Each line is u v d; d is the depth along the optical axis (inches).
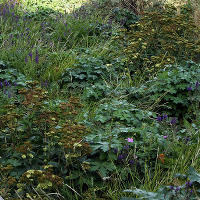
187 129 163.8
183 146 147.9
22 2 397.7
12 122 134.8
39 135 136.1
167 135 155.3
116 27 333.7
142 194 99.0
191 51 246.1
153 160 141.7
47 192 117.6
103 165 128.6
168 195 95.7
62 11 413.4
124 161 133.2
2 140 136.8
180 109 203.3
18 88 202.1
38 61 232.1
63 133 132.3
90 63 236.8
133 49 246.2
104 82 227.8
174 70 211.8
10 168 112.5
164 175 133.6
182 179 116.1
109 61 258.1
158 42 278.5
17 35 273.9
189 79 202.4
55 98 204.7
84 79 230.4
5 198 108.7
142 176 134.6
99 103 196.9
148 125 162.6
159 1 379.6
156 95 202.7
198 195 99.3
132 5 402.9
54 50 267.1
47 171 110.3
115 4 395.9
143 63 249.9
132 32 273.0
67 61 244.1
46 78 225.9
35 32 290.0
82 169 126.7
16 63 229.3
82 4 422.3
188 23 271.0
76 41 296.0
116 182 124.6
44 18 335.9
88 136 139.2
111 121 165.8
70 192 124.2
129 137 148.1
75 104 142.9
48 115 133.6
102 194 123.7
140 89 205.2
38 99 140.7
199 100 189.6
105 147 129.6
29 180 107.8
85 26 315.6
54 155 133.5
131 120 167.5
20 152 123.4
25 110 151.7
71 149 126.1
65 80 223.8
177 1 361.4
